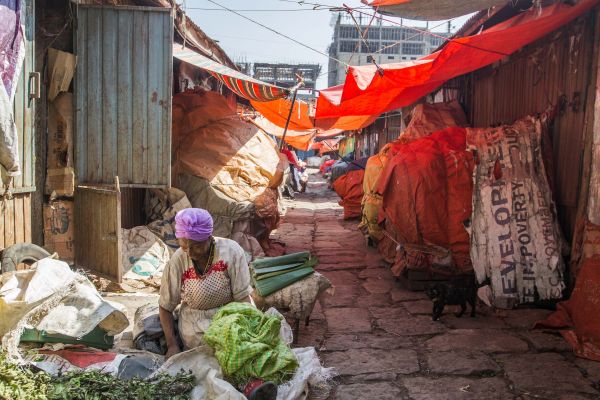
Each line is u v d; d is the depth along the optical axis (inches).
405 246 265.6
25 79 185.3
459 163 262.7
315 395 149.7
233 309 134.8
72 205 239.8
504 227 238.4
